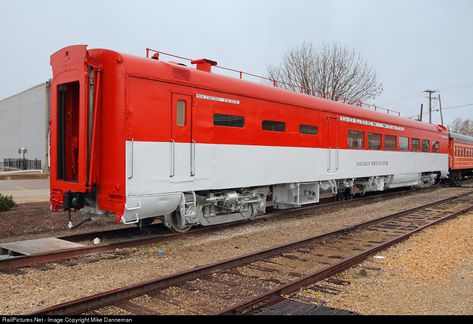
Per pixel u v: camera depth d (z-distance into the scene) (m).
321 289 5.68
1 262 6.34
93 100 7.82
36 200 15.52
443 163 23.80
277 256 7.49
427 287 5.87
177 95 8.49
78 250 7.27
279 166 11.21
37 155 35.09
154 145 8.03
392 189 21.94
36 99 35.31
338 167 13.82
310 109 12.49
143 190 7.83
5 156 43.47
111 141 7.73
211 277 6.12
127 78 7.60
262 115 10.66
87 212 8.45
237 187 9.97
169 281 5.61
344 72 27.56
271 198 12.83
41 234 9.48
